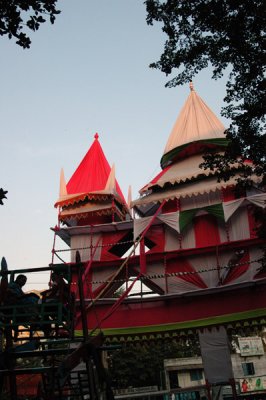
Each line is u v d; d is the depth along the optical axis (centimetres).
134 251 2989
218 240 2889
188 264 2911
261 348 4622
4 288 949
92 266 3117
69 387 1195
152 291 2917
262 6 1309
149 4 1478
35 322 916
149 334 2823
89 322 2911
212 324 2719
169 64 1546
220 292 2781
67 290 984
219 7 1385
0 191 838
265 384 4434
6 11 864
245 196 2861
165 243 3012
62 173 3491
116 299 2897
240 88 1462
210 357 2798
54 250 3183
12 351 929
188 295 2802
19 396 1405
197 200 3075
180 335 2786
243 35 1405
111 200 3338
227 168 1638
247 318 2662
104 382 1037
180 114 3591
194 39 1501
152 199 3097
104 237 3253
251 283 2658
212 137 3231
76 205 3369
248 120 1453
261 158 1492
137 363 4197
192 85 3694
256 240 2755
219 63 1494
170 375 4372
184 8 1438
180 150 3316
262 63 1412
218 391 2855
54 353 934
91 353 960
